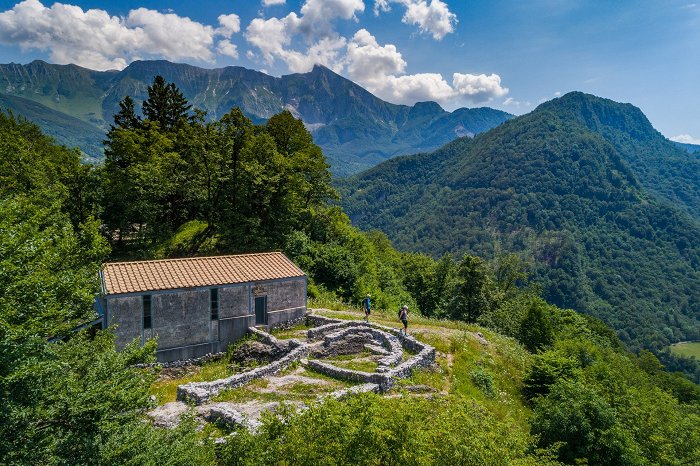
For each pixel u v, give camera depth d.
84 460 9.97
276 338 25.77
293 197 45.16
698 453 21.05
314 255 43.78
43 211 12.77
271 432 10.41
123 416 11.47
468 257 58.59
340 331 26.27
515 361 30.08
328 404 10.69
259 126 50.16
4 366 9.29
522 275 72.25
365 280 47.19
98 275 22.66
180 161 43.84
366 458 9.19
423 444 9.73
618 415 23.03
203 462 11.35
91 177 42.97
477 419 12.13
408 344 25.95
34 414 9.84
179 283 23.62
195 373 23.23
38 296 10.80
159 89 62.53
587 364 35.00
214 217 44.69
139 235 42.72
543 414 20.52
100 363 12.09
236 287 25.47
